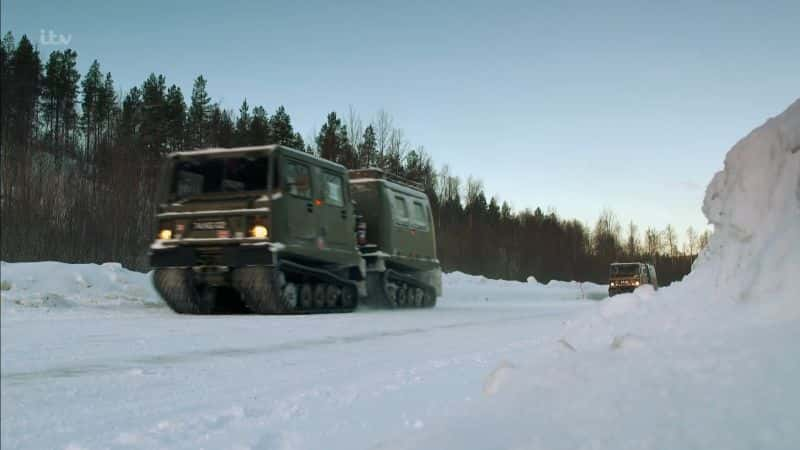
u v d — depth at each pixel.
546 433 1.84
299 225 13.55
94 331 9.02
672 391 1.93
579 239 77.38
